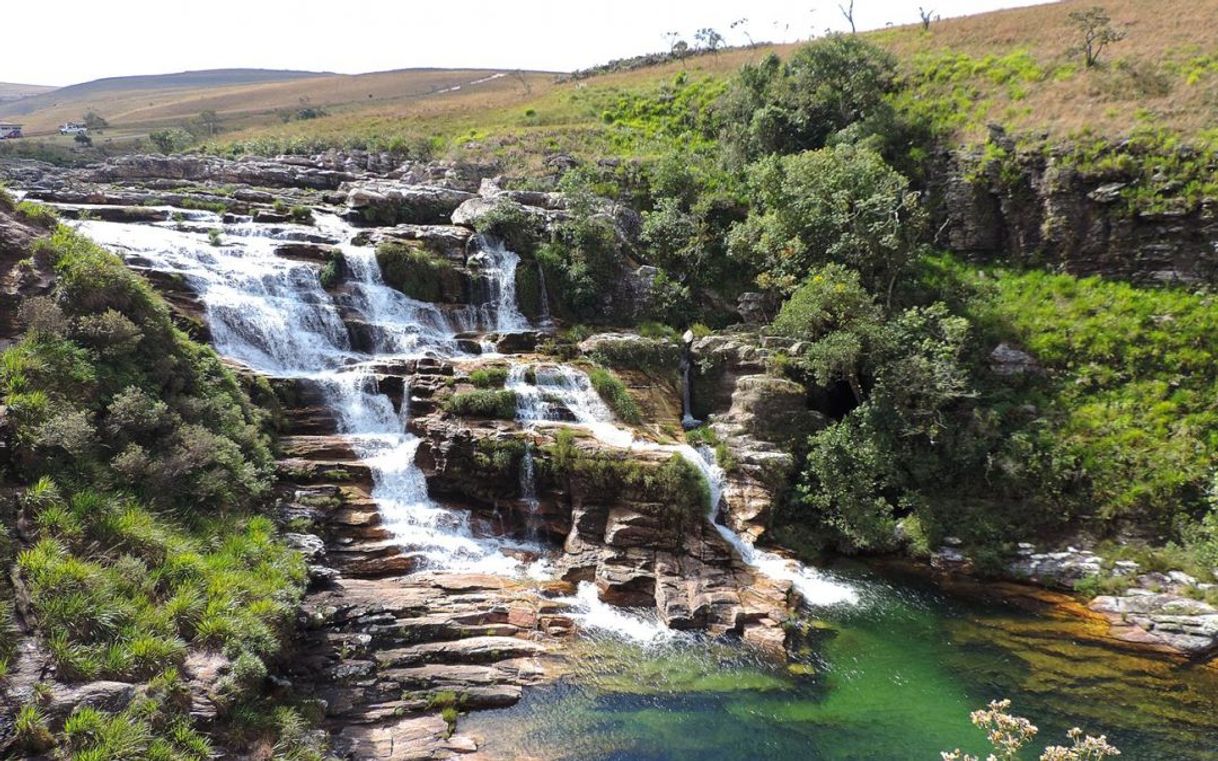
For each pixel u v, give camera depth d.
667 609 23.38
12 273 21.22
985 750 17.56
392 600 21.23
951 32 65.94
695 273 43.75
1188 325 33.75
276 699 16.53
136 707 13.37
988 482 31.28
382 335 34.06
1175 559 25.98
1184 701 19.86
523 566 25.48
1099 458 30.23
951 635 23.53
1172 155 37.84
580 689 19.64
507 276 40.34
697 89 72.38
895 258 38.47
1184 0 56.19
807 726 18.47
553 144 62.22
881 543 29.81
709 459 31.72
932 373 32.12
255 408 25.84
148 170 50.34
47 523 15.69
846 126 52.22
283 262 34.62
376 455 27.09
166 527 18.06
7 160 59.09
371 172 56.34
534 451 27.69
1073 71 50.50
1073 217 40.16
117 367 21.20
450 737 17.25
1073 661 22.03
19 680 12.89
